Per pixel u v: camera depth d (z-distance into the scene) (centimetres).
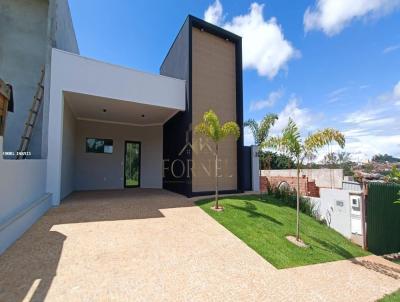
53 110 612
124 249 360
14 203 377
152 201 704
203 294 262
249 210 625
